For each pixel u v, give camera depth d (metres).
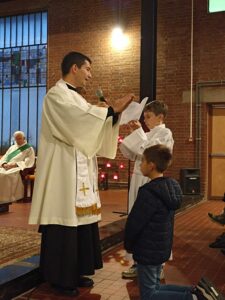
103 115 2.99
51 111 3.07
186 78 9.32
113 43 10.02
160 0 9.50
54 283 3.07
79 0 10.34
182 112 9.37
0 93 11.34
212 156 9.38
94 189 3.25
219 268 3.96
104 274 3.72
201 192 9.23
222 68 9.04
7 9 11.06
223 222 4.91
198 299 2.33
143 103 3.35
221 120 9.31
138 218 2.44
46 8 10.69
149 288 2.48
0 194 6.61
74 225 3.02
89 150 2.99
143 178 3.40
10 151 7.58
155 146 2.60
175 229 5.87
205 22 9.16
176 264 4.09
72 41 10.43
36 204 3.08
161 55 9.52
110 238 4.69
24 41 11.07
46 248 3.10
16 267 3.38
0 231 4.98
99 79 10.20
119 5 9.93
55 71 10.59
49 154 3.12
